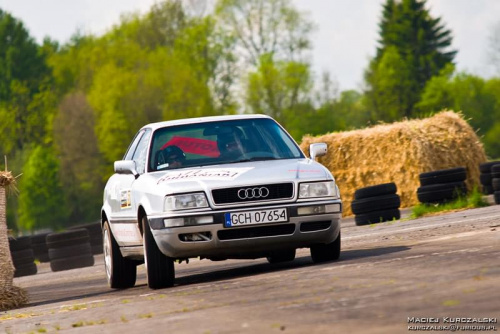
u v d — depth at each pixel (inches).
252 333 386.9
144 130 878.4
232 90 6820.9
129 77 6333.7
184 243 730.2
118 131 6269.7
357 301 446.9
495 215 1099.9
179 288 708.7
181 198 733.9
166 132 833.5
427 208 1455.5
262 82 6471.5
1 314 763.4
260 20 6712.6
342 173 2178.9
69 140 6525.6
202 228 727.1
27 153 7273.6
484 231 835.4
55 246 1743.4
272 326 396.8
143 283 913.5
